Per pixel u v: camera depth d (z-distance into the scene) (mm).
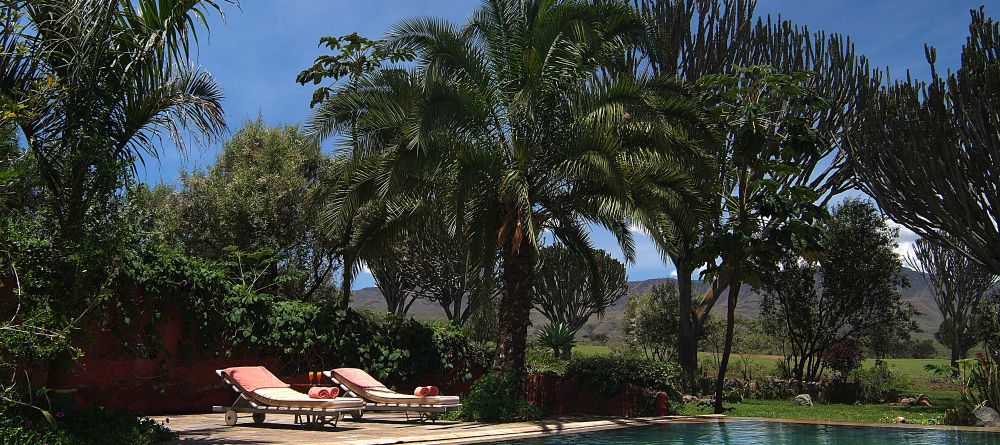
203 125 8453
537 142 12609
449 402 11070
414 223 13531
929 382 24422
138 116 8008
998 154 15547
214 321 11836
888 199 17953
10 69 7254
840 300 20875
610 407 12984
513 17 13125
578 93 12039
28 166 6680
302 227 17172
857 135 18922
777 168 13727
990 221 16281
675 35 21109
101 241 7250
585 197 12711
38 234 7035
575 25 12297
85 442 6738
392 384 13430
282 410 9953
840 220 21312
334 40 13281
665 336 28719
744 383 19625
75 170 7191
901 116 17203
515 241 11391
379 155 12227
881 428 11422
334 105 12719
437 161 11336
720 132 13109
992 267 16344
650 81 12930
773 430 10867
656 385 13547
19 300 6727
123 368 11070
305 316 12812
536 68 12047
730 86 15047
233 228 16781
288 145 18438
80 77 7277
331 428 9977
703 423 11820
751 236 13867
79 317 6895
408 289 28125
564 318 28891
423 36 12070
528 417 11570
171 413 11617
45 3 6973
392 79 12492
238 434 8992
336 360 13055
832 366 20000
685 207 12086
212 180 17531
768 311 22594
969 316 30844
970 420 12336
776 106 17656
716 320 30359
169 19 7730
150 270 10922
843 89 20859
